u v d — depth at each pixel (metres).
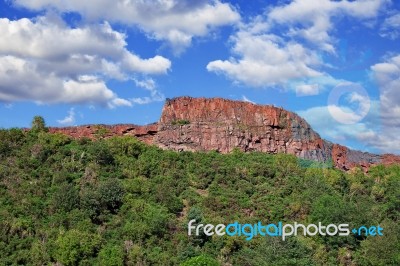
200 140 115.44
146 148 108.31
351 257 81.56
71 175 88.94
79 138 108.00
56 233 73.75
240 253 76.25
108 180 87.50
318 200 91.75
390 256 80.56
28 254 69.56
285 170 106.50
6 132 99.19
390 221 92.75
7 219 74.56
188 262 69.31
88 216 79.00
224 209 88.75
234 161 109.62
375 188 106.69
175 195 92.19
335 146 128.25
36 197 81.81
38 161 92.06
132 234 76.56
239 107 121.62
